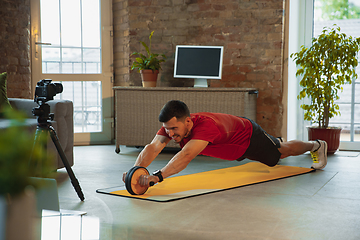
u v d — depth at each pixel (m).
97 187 2.62
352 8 4.44
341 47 3.95
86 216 1.96
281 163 3.62
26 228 0.98
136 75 4.70
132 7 4.64
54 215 1.72
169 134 2.32
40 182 0.95
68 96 4.88
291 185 2.68
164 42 4.61
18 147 0.83
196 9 4.50
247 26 4.39
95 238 1.64
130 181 2.26
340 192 2.49
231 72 4.46
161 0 4.58
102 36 4.86
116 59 4.91
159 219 1.92
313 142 3.22
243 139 2.67
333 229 1.78
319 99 4.12
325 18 4.53
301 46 4.17
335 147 4.10
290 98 4.48
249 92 3.98
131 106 4.18
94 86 4.94
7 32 4.37
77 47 4.84
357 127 4.50
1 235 0.93
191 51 4.32
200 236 1.68
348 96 4.50
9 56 4.40
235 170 3.21
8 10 4.38
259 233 1.72
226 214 2.01
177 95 4.04
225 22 4.44
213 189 2.52
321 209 2.11
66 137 3.18
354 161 3.71
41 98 2.14
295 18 4.50
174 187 2.59
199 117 2.42
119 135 4.22
